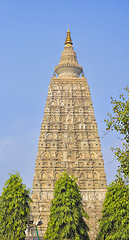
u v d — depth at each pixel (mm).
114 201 42625
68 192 40188
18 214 37438
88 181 73250
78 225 39000
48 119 84812
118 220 40250
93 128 83750
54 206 40406
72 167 75438
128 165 25812
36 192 71125
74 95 91688
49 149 78875
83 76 99125
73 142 80062
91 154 78562
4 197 38844
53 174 74188
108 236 41125
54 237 37938
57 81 95875
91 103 89750
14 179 41156
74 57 106500
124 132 26688
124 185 25734
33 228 64125
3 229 36688
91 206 68938
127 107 26875
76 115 86562
